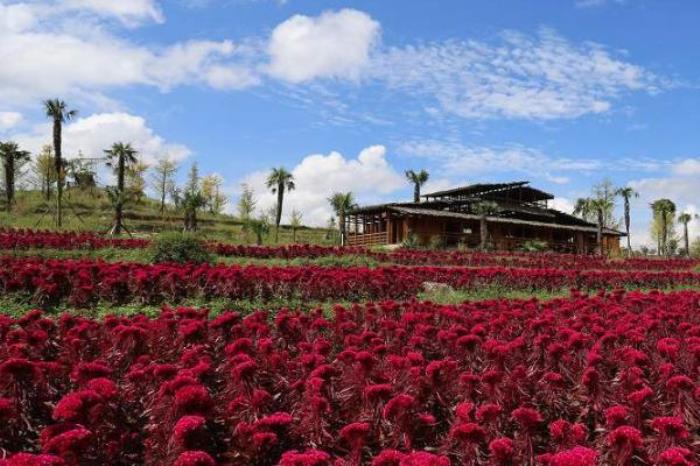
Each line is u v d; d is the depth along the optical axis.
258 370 5.26
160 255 17.36
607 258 41.72
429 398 4.98
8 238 20.77
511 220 51.78
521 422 4.17
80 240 22.62
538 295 18.11
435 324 8.30
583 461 3.45
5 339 6.09
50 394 4.76
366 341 6.66
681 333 7.98
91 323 6.87
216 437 4.52
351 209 50.09
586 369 5.20
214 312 11.02
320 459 3.54
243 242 37.44
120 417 4.41
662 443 4.08
